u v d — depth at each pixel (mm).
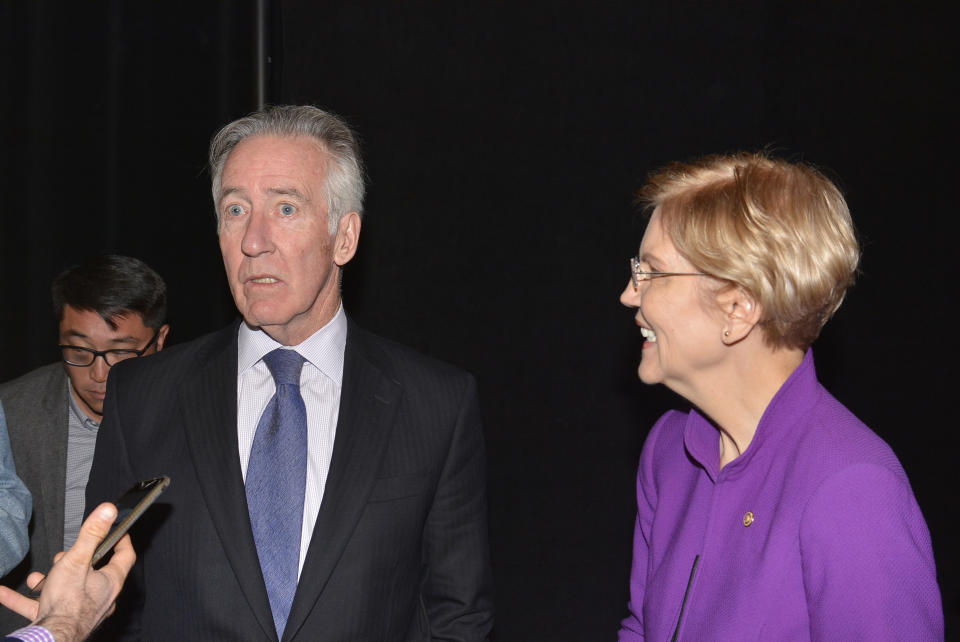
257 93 3629
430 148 4035
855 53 4082
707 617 1335
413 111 4008
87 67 3432
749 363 1349
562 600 4074
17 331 3367
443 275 4086
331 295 1749
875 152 4031
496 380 4145
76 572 1213
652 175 1430
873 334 4074
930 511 3947
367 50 3945
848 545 1198
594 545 4160
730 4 4266
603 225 4199
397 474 1676
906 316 3959
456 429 1771
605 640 3926
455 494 1764
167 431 1679
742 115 4301
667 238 1357
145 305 2252
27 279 3375
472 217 4094
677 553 1436
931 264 3836
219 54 3568
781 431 1333
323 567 1566
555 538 4148
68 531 2230
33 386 2248
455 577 1750
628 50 4199
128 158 3500
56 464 2188
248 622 1542
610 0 4168
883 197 4016
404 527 1658
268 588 1574
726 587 1318
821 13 4184
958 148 3697
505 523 4133
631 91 4207
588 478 4184
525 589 4086
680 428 1604
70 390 2262
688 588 1379
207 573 1570
